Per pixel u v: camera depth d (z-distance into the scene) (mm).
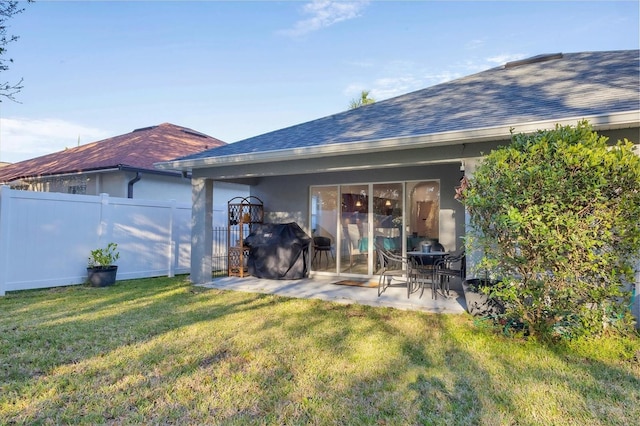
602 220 4234
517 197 4473
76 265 8773
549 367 4078
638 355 4344
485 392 3533
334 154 7059
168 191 13930
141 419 3051
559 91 6957
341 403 3320
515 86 8180
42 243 8180
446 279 7688
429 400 3383
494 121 5906
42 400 3322
